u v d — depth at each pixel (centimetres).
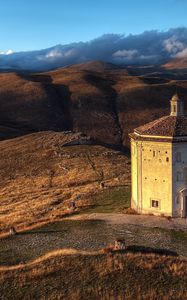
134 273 3494
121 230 4762
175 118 5434
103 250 3884
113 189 6881
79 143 10994
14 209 6550
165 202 5238
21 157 10262
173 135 5072
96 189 6950
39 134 12225
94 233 4678
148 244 4322
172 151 5109
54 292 3322
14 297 3300
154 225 4934
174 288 3306
